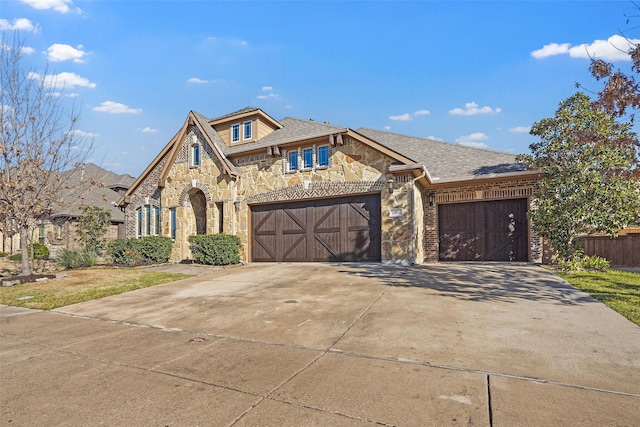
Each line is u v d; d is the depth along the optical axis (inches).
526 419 118.3
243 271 487.2
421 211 539.8
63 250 620.7
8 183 422.9
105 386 153.8
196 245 577.3
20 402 141.4
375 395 137.5
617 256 485.4
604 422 116.0
